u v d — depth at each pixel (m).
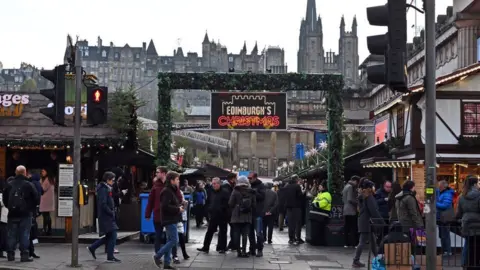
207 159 97.00
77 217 13.64
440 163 22.22
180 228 15.55
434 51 9.61
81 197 13.59
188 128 20.27
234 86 19.77
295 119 107.94
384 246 12.62
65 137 19.17
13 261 14.34
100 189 14.54
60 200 17.66
